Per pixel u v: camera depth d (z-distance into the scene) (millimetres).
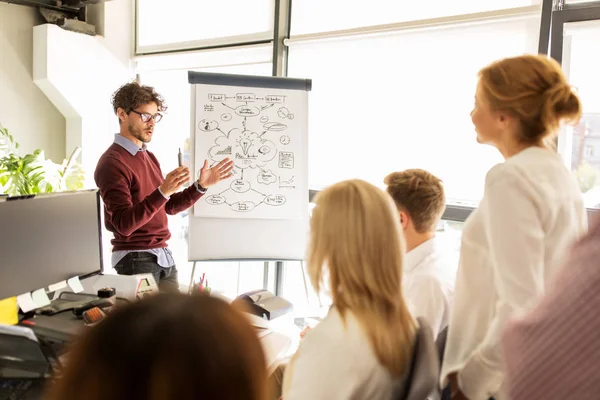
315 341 1159
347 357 1112
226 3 3721
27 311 1579
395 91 2896
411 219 1584
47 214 1595
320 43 3189
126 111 2369
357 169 3105
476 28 2586
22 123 4168
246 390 422
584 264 524
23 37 4102
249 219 2820
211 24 3840
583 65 2297
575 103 1221
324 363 1126
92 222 1797
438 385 1280
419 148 2838
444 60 2705
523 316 604
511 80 1213
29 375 1218
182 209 2545
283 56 3365
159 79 4348
